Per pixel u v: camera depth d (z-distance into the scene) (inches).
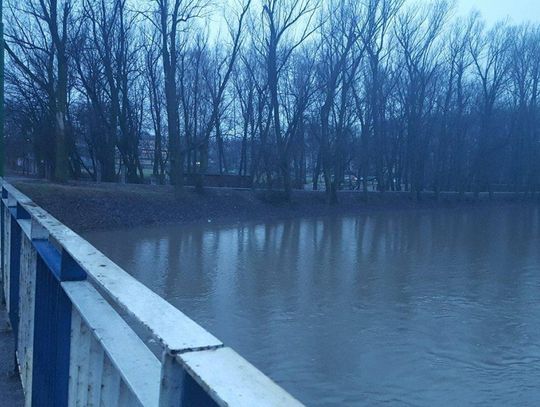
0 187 266.4
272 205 1322.6
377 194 1721.2
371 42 1829.5
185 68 1488.7
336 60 1492.4
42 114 1205.1
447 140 1988.2
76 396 98.0
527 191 2246.6
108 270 82.1
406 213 1621.6
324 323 408.2
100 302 94.3
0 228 263.6
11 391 169.6
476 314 442.0
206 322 407.5
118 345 78.0
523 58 2134.6
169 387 53.5
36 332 140.5
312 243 877.8
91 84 1243.2
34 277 144.2
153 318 60.6
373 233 1056.8
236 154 2090.3
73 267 106.6
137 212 964.6
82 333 96.0
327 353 341.4
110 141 1317.7
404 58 1823.3
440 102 1948.8
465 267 677.3
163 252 717.3
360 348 352.8
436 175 1940.2
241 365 49.4
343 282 564.1
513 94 2174.0
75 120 1386.6
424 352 346.9
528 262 723.4
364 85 1733.5
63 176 1073.5
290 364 324.5
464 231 1152.2
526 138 2209.6
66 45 1104.2
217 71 1464.1
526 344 365.4
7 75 1128.8
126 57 1496.1
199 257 690.2
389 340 371.6
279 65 1432.1
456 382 297.3
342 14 1469.0
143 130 1643.7
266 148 1448.1
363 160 1673.2
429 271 642.8
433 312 446.9
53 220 131.0
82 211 873.5
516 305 474.3
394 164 1983.3
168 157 1456.7
